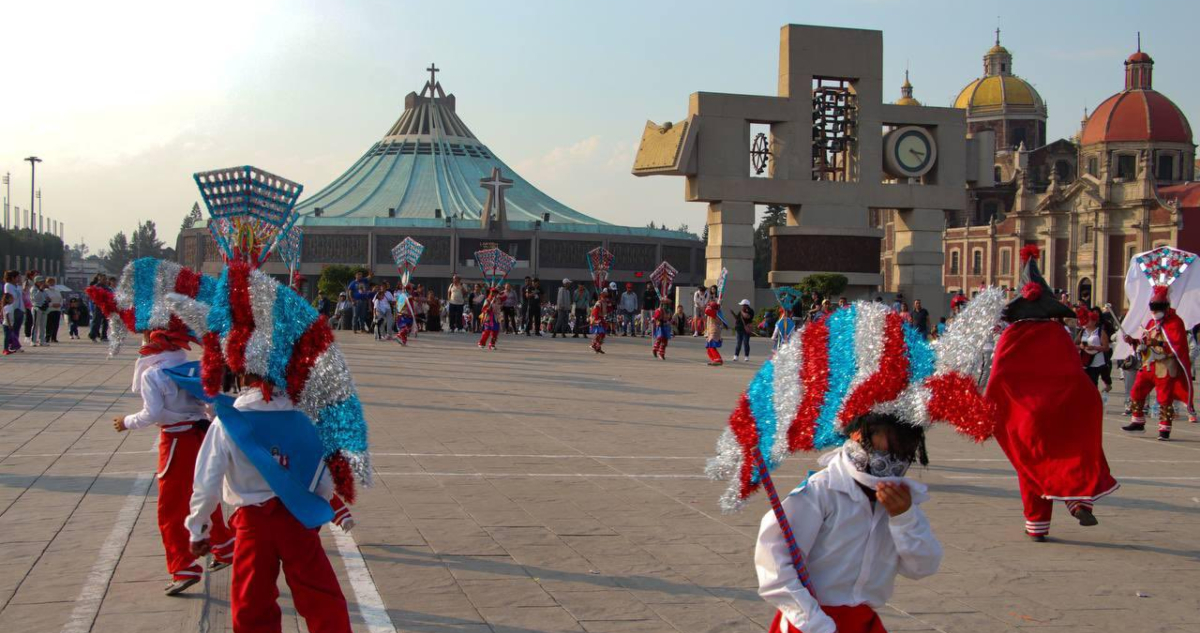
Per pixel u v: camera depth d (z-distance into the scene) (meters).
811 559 4.13
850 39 47.12
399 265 41.84
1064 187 95.25
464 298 44.34
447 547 7.91
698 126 45.44
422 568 7.33
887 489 4.04
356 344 33.50
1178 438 16.05
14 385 19.12
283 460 5.20
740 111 45.94
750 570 7.45
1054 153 105.75
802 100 46.56
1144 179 89.25
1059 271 96.19
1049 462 8.71
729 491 4.26
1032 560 8.13
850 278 47.28
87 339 35.31
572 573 7.30
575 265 99.19
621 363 28.19
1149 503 10.57
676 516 9.18
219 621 6.16
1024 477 8.81
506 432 14.28
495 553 7.78
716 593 6.89
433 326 42.34
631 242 101.88
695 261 107.25
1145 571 7.86
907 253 48.84
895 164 47.97
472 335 40.06
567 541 8.20
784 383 4.24
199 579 6.72
